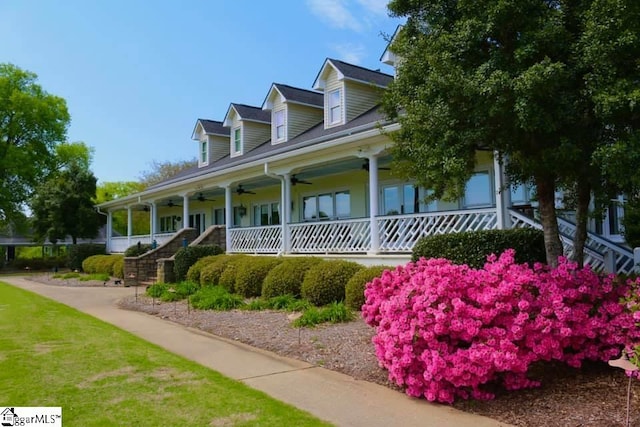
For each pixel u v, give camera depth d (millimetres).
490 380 4281
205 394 4199
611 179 3959
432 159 4730
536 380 4371
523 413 3721
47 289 14562
